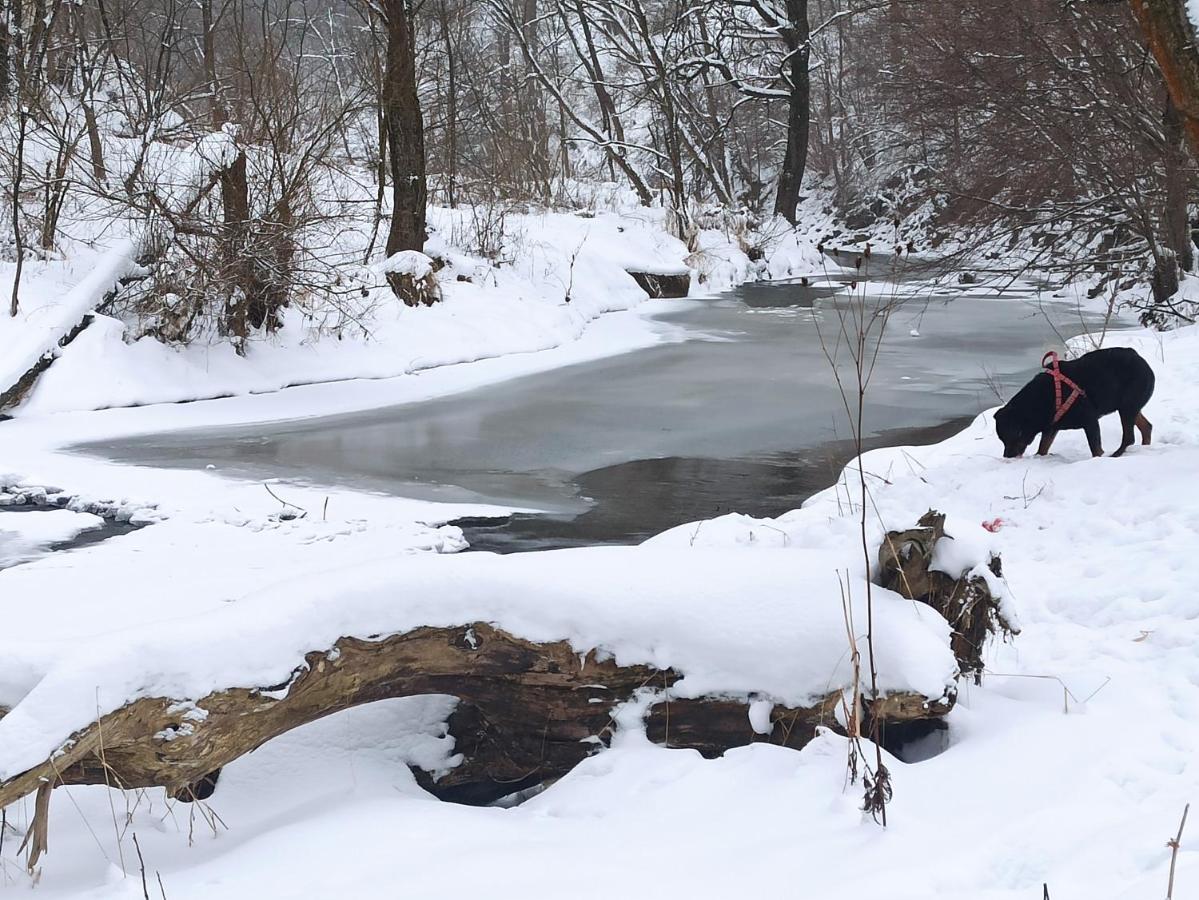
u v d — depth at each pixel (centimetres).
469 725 422
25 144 1533
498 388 1381
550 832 332
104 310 1315
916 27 2080
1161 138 1680
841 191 4116
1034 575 555
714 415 1209
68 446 1034
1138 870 269
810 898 270
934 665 363
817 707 371
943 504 698
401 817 345
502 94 2834
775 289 2545
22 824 352
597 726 396
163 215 1285
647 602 389
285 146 1430
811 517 704
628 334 1833
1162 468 668
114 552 702
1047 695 399
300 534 756
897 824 306
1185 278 1725
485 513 829
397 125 1664
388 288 1617
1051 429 746
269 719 351
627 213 2766
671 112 2922
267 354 1374
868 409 1228
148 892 302
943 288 2372
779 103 4434
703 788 345
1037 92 1783
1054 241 1934
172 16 1627
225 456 1009
